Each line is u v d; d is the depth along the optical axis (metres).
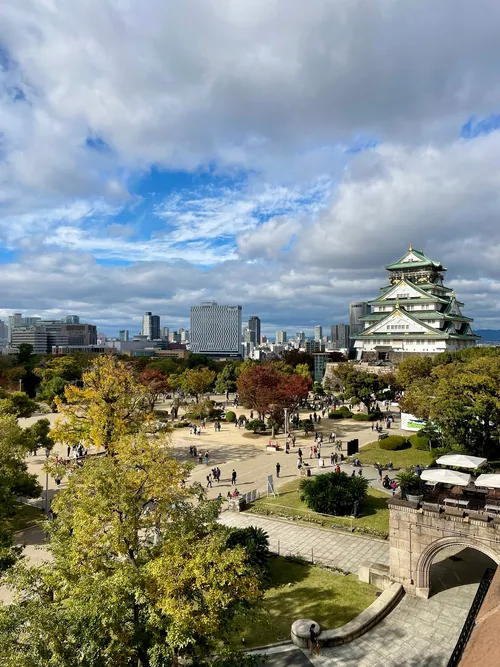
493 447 47.56
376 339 122.56
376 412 82.31
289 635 22.23
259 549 28.38
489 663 8.22
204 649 17.62
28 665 12.93
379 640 21.69
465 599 24.80
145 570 16.81
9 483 32.59
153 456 21.75
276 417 69.69
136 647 15.86
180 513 20.19
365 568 27.27
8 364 136.50
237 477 49.56
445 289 129.38
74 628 13.95
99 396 47.88
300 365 111.50
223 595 15.98
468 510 24.31
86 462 22.81
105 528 21.58
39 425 50.16
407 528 25.48
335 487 38.03
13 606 14.40
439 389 49.47
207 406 85.31
